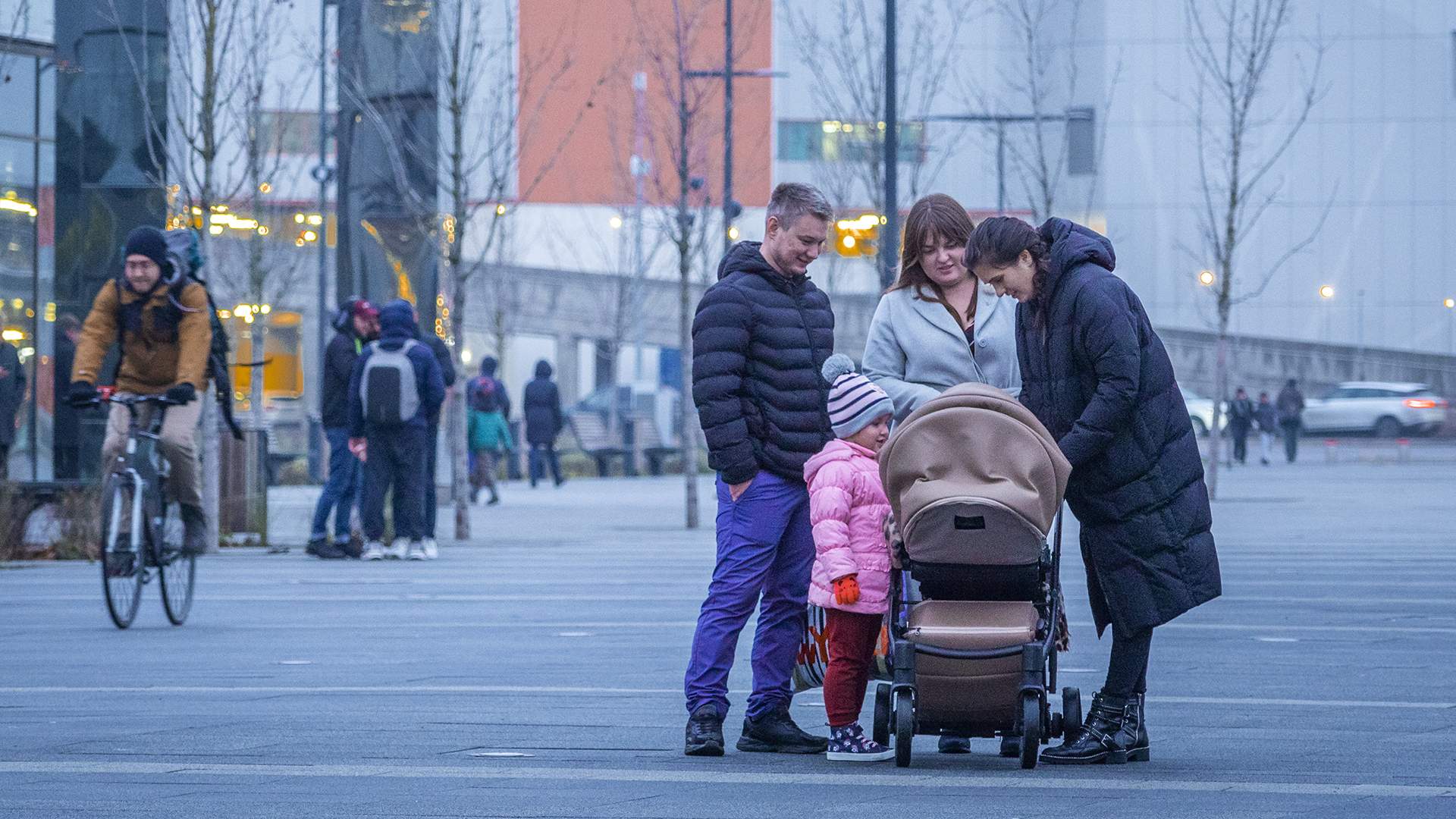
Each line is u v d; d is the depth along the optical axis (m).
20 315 65.06
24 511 52.53
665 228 95.81
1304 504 79.75
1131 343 18.81
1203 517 19.31
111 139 65.31
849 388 19.67
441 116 79.56
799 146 171.38
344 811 16.27
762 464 20.34
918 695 18.78
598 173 186.00
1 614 35.97
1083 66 184.88
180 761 19.05
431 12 79.25
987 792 17.31
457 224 61.97
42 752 19.67
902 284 20.80
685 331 69.50
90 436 64.88
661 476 133.50
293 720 22.16
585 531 65.62
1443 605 37.16
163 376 33.75
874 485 19.66
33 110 65.31
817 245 20.66
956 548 18.53
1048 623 19.36
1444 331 191.25
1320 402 176.00
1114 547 19.14
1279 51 190.25
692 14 79.31
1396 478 110.62
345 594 40.38
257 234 125.56
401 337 50.81
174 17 64.94
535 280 193.88
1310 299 191.75
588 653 29.41
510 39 77.56
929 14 129.12
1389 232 191.25
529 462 111.69
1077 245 19.27
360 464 52.53
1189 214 188.88
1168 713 22.88
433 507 52.28
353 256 82.75
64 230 65.25
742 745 20.45
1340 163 191.38
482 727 21.62
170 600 33.62
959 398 18.70
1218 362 86.12
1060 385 19.23
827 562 19.38
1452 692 24.81
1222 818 15.91
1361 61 190.88
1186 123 186.88
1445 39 190.75
